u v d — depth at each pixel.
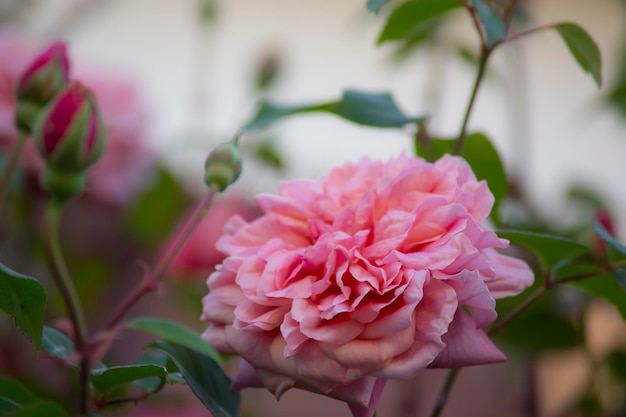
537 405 0.56
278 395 0.29
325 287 0.29
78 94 0.31
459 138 0.37
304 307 0.29
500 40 0.36
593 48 0.36
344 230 0.30
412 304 0.28
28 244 0.56
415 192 0.30
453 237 0.29
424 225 0.29
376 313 0.28
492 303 0.29
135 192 0.61
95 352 0.32
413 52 0.66
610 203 0.65
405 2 0.39
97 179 0.57
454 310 0.28
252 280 0.30
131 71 0.59
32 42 0.52
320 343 0.28
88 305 0.62
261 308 0.30
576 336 0.50
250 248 0.31
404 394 0.57
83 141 0.31
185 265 0.56
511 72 0.65
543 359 0.56
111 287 0.63
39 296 0.30
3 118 0.50
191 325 0.60
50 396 0.47
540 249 0.34
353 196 0.31
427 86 0.66
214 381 0.33
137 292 0.34
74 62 0.57
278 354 0.29
